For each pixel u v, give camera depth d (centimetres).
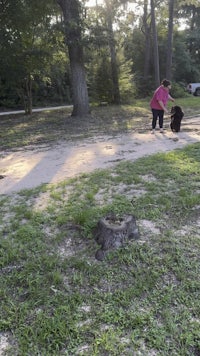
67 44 1352
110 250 309
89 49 1430
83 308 248
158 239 327
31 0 1420
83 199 433
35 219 383
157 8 2647
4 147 886
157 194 432
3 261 307
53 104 2586
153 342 216
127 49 2797
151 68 2997
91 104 2039
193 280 271
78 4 1327
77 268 294
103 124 1193
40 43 1603
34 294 264
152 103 909
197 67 3541
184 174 507
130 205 401
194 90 2684
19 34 1500
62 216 383
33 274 289
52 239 340
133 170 541
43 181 538
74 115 1462
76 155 712
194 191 438
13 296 265
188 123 1078
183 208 392
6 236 352
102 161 639
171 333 222
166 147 721
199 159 586
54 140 934
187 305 246
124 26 2134
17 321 239
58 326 231
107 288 268
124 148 748
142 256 300
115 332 225
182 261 294
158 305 247
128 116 1394
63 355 211
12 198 463
